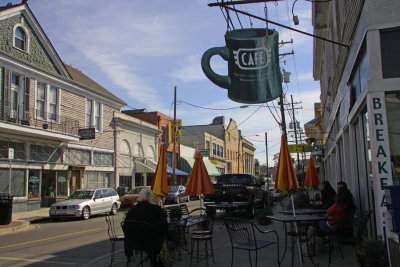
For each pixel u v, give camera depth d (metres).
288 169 7.10
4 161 17.97
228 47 8.52
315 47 20.28
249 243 6.09
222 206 13.79
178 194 28.31
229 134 62.25
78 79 26.45
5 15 18.92
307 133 36.03
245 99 8.34
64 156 22.50
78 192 18.59
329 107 16.80
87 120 25.38
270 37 8.49
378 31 6.14
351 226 6.36
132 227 5.37
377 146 5.92
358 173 9.01
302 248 7.49
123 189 26.66
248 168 75.50
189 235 9.91
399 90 5.90
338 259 6.86
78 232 12.50
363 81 7.09
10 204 14.37
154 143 35.12
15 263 7.62
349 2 7.91
